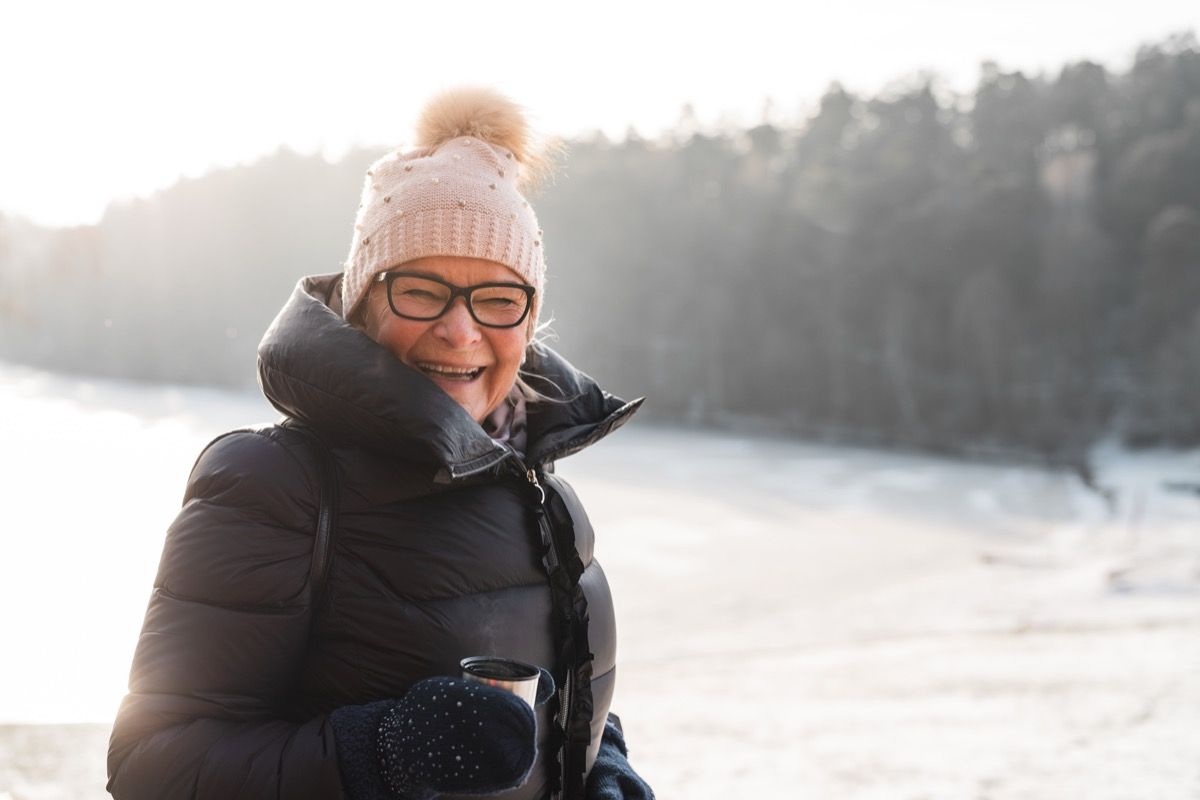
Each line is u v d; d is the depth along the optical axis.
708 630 22.25
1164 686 8.20
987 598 23.59
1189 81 120.00
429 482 1.29
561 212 111.69
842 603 24.78
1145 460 69.81
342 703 1.23
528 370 1.56
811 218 105.69
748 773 6.15
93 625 12.45
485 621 1.28
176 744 1.10
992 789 5.59
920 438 80.88
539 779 1.33
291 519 1.21
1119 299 94.56
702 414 92.31
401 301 1.29
